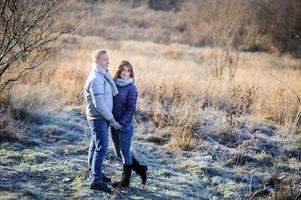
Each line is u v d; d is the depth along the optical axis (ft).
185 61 81.92
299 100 42.86
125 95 23.88
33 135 32.19
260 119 41.24
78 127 35.37
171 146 33.22
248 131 38.19
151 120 38.96
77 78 48.98
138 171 25.18
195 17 133.69
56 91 43.32
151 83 49.19
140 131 36.27
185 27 140.15
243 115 42.16
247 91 45.42
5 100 35.45
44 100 38.83
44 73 47.16
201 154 32.40
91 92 22.71
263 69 75.25
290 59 101.35
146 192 24.88
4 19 28.19
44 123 35.06
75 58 66.85
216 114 41.47
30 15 28.50
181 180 27.63
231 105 44.19
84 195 23.30
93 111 23.26
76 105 42.14
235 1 96.22
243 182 28.73
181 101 41.37
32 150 29.09
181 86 47.85
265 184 28.63
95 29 124.36
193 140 33.88
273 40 115.85
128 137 24.07
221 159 31.89
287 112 41.83
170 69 65.41
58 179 25.13
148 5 162.40
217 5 94.68
